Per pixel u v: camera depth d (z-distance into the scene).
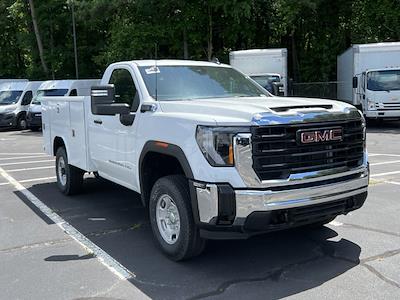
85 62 37.12
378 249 5.59
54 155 9.32
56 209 7.86
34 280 4.97
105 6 28.03
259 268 5.13
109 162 6.86
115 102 6.64
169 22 28.17
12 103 27.25
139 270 5.16
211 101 5.55
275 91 9.21
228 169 4.63
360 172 5.30
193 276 4.96
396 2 25.92
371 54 21.06
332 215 5.12
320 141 4.87
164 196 5.41
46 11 35.66
